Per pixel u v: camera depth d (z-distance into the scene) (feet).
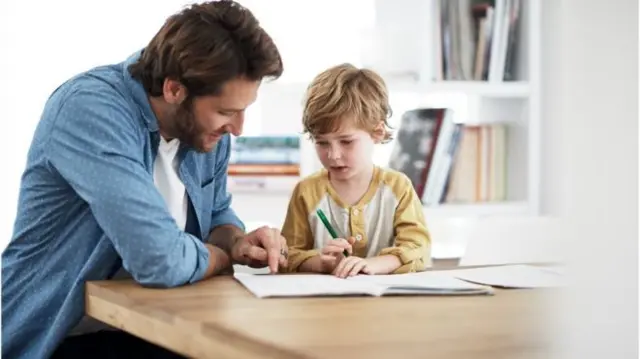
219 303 3.36
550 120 8.67
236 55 4.16
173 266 3.87
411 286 3.69
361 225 5.50
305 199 5.64
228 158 5.43
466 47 8.75
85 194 4.02
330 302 3.40
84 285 4.17
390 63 8.58
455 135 8.70
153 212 3.94
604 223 1.15
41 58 8.86
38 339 4.39
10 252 4.51
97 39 9.04
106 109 4.17
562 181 1.19
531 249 6.16
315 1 9.27
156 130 4.44
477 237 6.43
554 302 1.34
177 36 4.17
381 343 2.44
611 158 1.12
